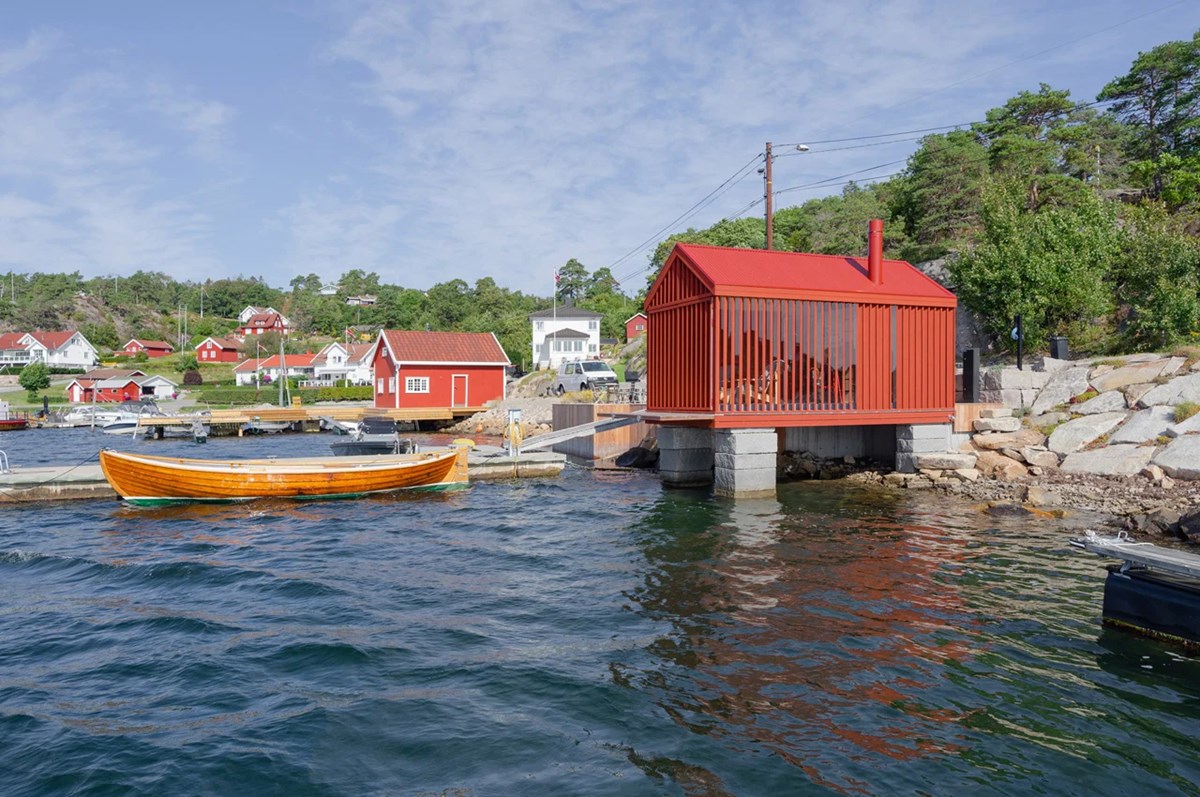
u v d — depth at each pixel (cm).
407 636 995
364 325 13725
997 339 3030
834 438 2398
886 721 735
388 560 1420
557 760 673
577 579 1259
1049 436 2025
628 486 2289
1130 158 4600
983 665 864
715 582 1212
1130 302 2636
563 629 1013
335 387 7606
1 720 765
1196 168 3538
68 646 976
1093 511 1652
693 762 664
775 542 1470
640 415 2173
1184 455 1702
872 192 6662
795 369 2016
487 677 856
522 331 8144
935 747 684
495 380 5050
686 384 2070
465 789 627
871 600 1102
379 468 2136
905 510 1755
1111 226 2802
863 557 1344
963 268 2891
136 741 716
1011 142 4081
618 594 1166
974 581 1186
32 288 15200
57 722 759
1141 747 680
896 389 2120
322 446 3959
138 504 2005
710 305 1939
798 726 727
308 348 12081
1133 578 962
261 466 2055
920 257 4084
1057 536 1476
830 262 2225
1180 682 814
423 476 2228
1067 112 4516
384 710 776
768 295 1969
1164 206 2992
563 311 8388
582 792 620
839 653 906
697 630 995
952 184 4200
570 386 4350
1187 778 629
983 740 696
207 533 1688
